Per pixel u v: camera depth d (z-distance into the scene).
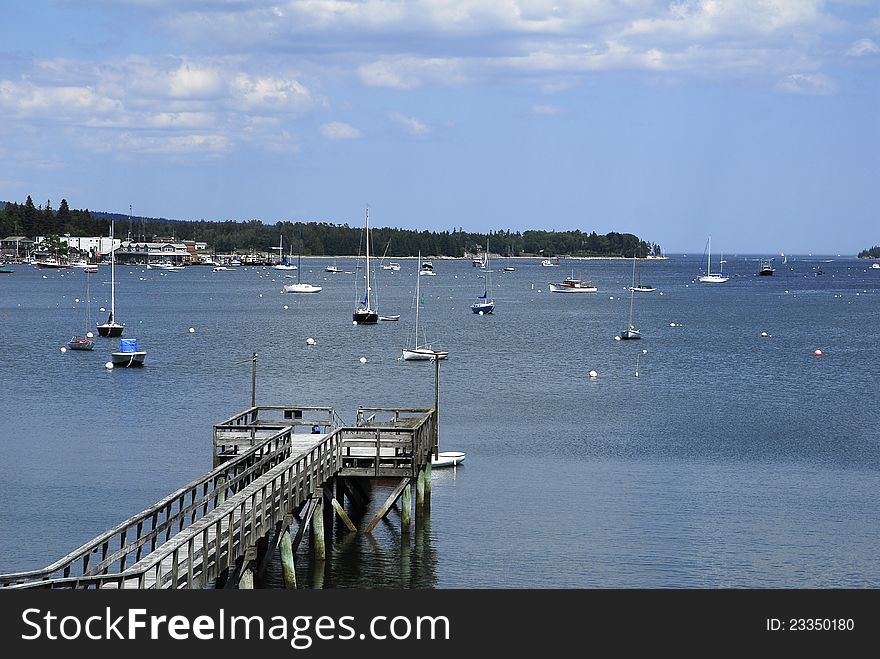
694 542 42.94
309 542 42.91
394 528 45.09
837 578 39.06
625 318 168.88
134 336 130.12
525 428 66.88
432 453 51.31
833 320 165.25
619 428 67.00
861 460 57.75
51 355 106.44
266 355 108.88
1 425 66.38
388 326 150.00
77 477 52.47
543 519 46.06
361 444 44.47
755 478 53.50
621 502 48.78
